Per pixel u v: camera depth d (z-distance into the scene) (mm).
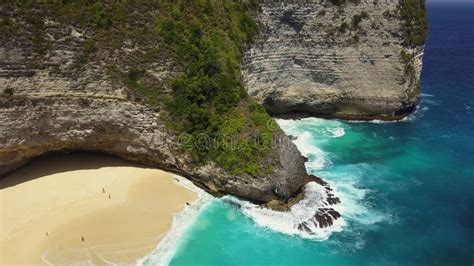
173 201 43156
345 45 62500
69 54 43406
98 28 44875
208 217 41438
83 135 45531
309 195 44438
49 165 46500
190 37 49594
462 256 37812
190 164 45531
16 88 41656
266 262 36469
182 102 46312
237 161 43438
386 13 62469
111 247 36531
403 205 44688
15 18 41250
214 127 45344
